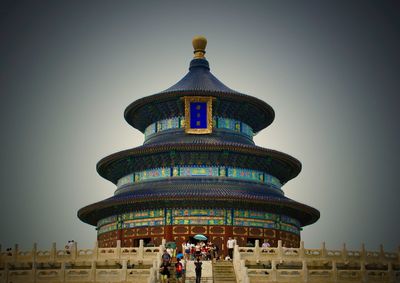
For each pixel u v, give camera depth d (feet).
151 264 238.27
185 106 355.15
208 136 355.36
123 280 223.10
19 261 244.22
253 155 345.10
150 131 377.30
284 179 380.78
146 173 350.23
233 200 319.27
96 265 240.94
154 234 325.62
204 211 324.39
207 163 342.03
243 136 371.15
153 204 326.85
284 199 333.01
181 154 338.95
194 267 234.99
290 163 360.07
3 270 232.53
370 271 227.61
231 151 339.36
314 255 242.37
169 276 222.07
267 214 335.26
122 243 334.44
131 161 350.43
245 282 200.64
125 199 325.42
